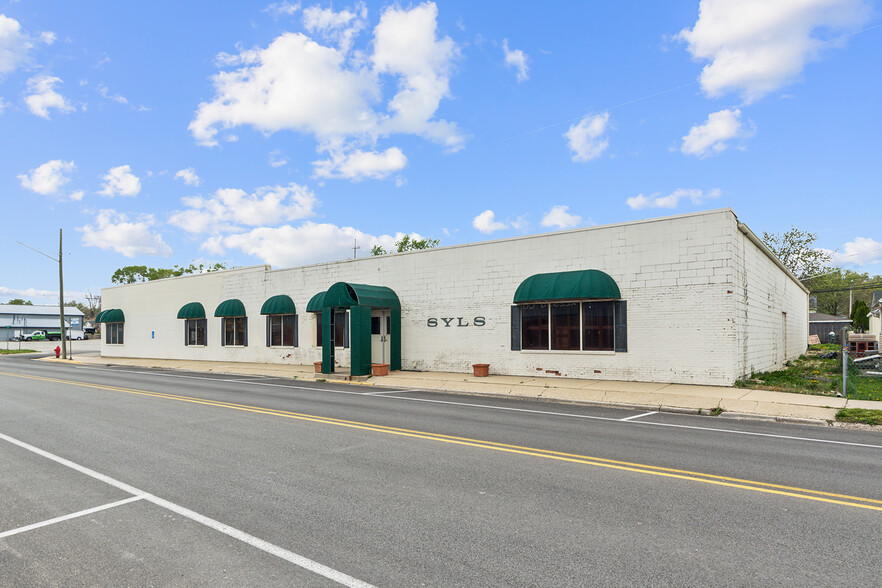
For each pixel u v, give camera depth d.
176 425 9.89
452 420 10.54
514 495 5.74
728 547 4.38
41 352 46.59
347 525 4.90
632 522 4.94
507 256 18.41
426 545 4.45
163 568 4.06
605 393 13.80
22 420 10.59
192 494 5.83
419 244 48.03
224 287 28.66
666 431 9.47
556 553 4.28
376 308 21.58
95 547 4.46
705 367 14.68
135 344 34.56
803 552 4.28
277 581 3.84
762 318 18.53
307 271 24.75
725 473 6.62
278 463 7.11
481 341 18.89
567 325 17.00
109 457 7.48
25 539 4.65
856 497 5.68
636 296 15.77
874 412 10.48
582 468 6.84
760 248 18.31
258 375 21.50
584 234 16.77
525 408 12.31
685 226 15.10
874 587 3.71
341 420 10.45
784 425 10.20
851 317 57.69
